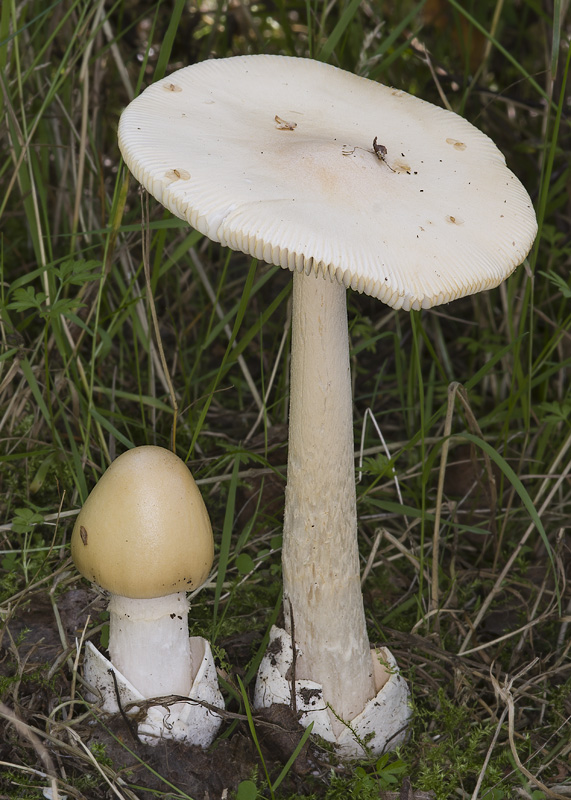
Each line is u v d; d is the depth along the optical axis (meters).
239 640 0.51
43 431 0.56
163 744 0.47
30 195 0.54
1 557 0.52
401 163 0.46
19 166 0.54
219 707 0.47
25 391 0.55
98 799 0.46
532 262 0.52
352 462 0.47
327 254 0.42
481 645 0.51
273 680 0.48
